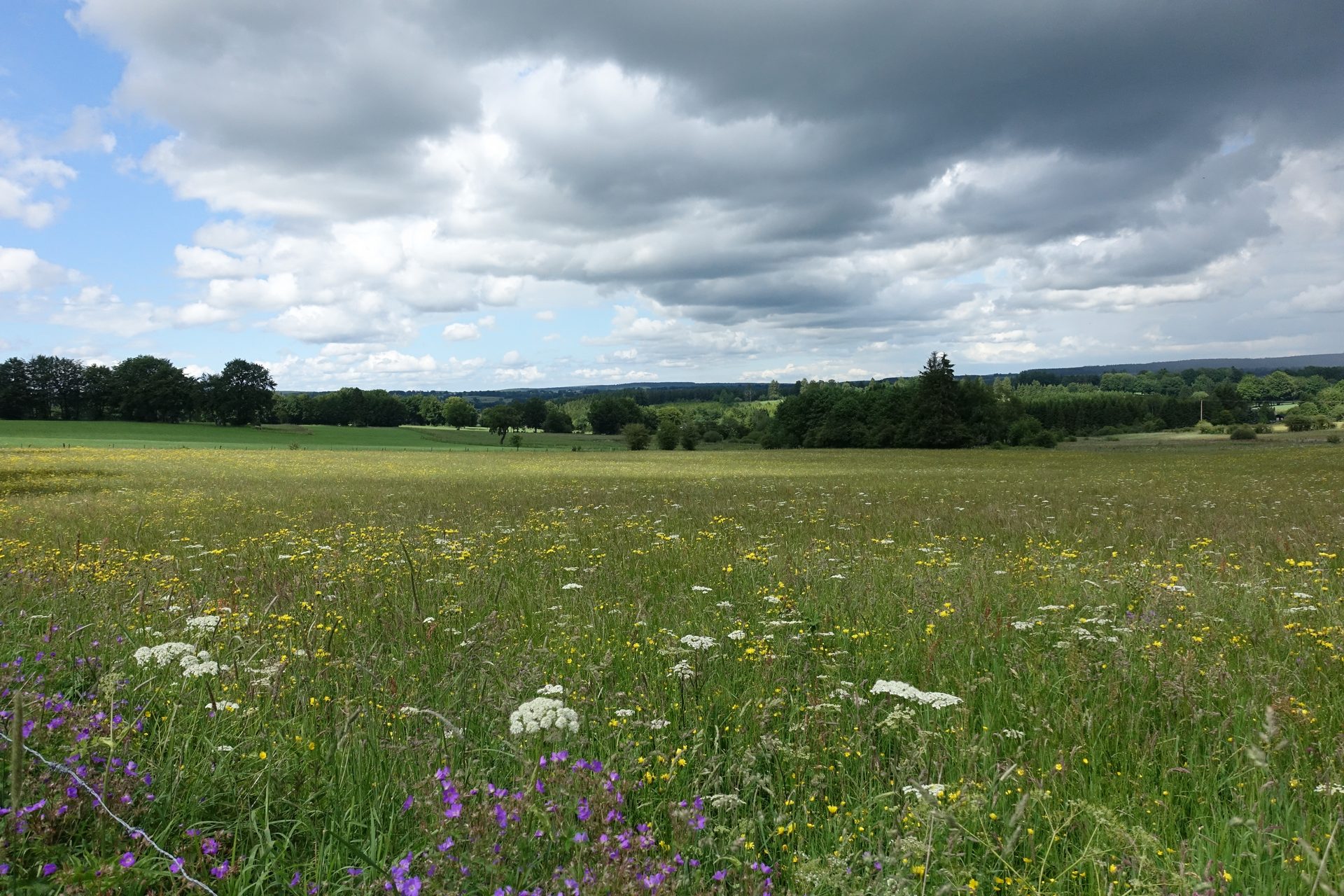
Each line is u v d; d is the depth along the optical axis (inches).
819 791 133.1
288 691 174.1
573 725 121.3
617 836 103.7
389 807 126.2
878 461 2428.6
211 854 109.9
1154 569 364.2
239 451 2770.7
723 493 978.7
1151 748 148.8
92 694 162.7
